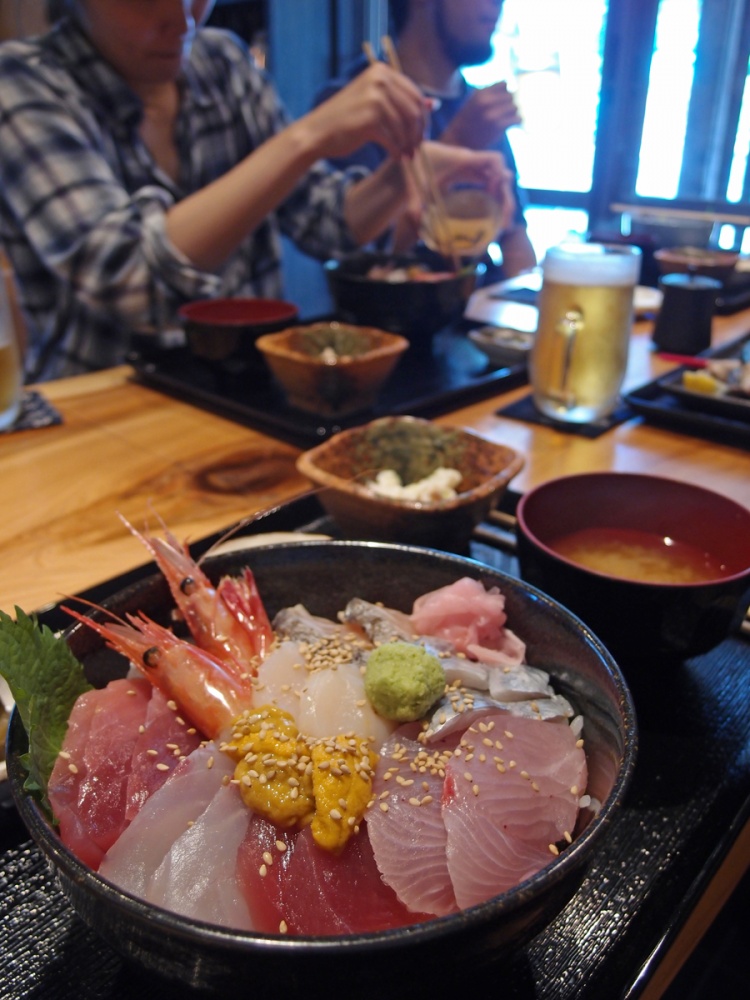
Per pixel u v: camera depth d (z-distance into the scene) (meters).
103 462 0.56
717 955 0.48
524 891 0.18
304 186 1.10
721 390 0.65
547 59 1.38
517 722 0.26
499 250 1.31
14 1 1.14
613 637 0.32
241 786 0.23
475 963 0.19
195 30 0.96
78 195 0.82
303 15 1.70
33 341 0.99
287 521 0.48
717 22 1.38
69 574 0.41
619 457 0.58
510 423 0.64
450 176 1.02
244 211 0.84
